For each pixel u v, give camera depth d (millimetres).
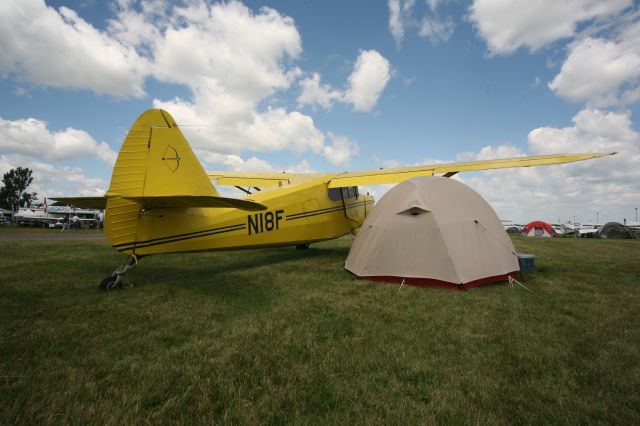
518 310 4035
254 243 6641
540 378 2471
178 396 2197
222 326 3451
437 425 1947
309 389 2293
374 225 5977
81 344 2982
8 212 43781
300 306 4160
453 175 7195
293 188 7562
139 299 4430
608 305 4254
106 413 2008
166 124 5176
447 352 2893
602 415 2045
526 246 11984
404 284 5297
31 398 2137
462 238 5242
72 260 7594
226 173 10578
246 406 2096
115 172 4812
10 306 4039
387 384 2381
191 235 5617
